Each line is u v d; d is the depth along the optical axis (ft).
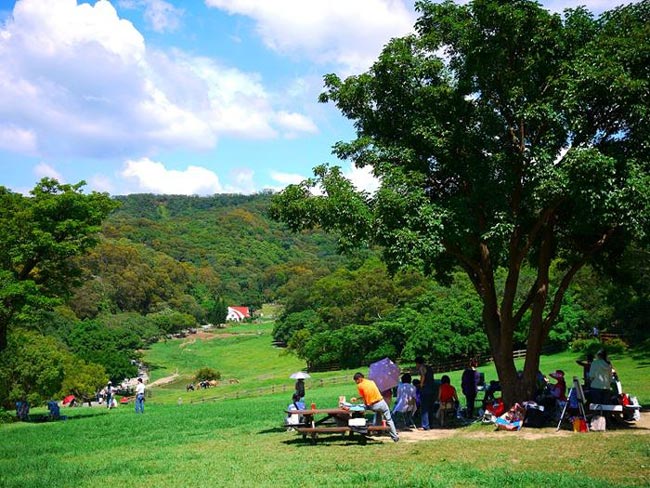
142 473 38.91
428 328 205.77
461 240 53.21
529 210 59.26
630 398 51.08
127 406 158.81
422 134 54.80
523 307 58.03
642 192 46.60
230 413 86.17
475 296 213.87
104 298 446.60
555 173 48.47
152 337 453.17
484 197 53.36
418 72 56.29
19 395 141.18
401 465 36.68
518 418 50.26
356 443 47.03
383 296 278.46
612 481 29.81
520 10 50.47
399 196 50.49
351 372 229.66
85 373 215.92
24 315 102.73
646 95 48.85
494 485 30.07
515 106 53.62
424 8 57.31
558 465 34.65
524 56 54.29
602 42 50.96
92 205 110.22
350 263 343.05
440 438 47.88
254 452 45.62
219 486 32.91
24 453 54.13
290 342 324.60
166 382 319.88
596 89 48.37
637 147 51.93
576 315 188.03
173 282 608.19
